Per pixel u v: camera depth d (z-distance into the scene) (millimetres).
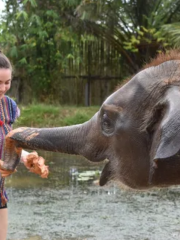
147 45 17297
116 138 2623
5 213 4062
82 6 16625
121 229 5227
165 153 2035
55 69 18453
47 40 17984
